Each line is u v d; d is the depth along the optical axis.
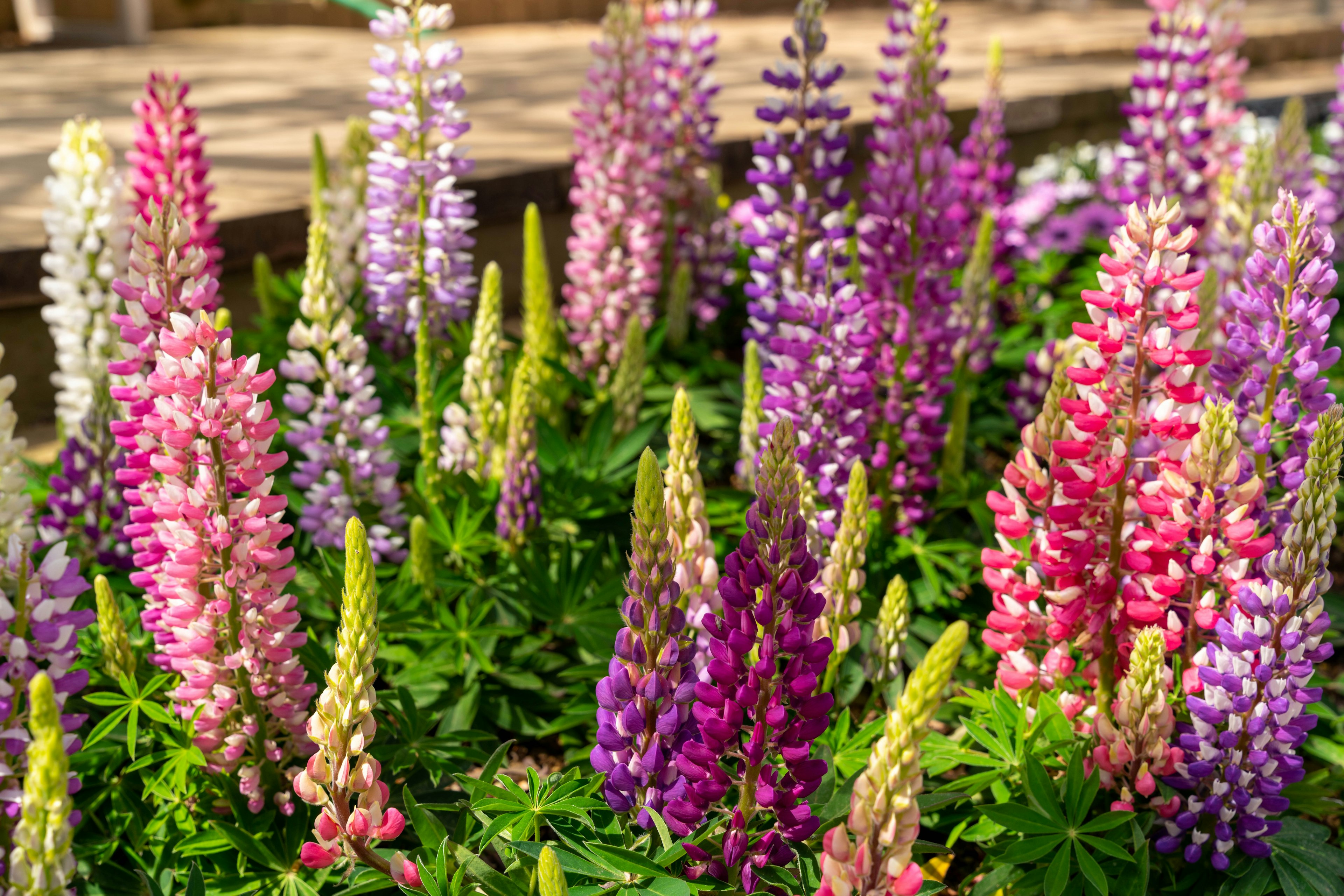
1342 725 1.72
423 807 1.48
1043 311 2.62
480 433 1.87
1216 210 2.45
